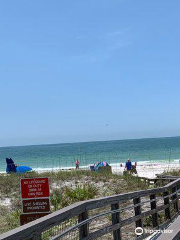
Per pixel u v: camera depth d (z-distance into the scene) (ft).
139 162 210.79
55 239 15.35
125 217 34.42
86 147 540.93
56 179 62.85
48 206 29.86
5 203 48.78
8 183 60.49
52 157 334.24
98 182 60.49
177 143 534.37
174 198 37.50
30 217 29.71
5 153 487.61
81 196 48.75
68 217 16.49
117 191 53.11
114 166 175.73
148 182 60.80
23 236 12.66
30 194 29.96
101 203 20.30
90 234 18.93
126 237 27.76
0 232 32.73
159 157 266.98
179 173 72.38
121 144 604.49
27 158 332.39
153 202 30.01
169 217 33.83
